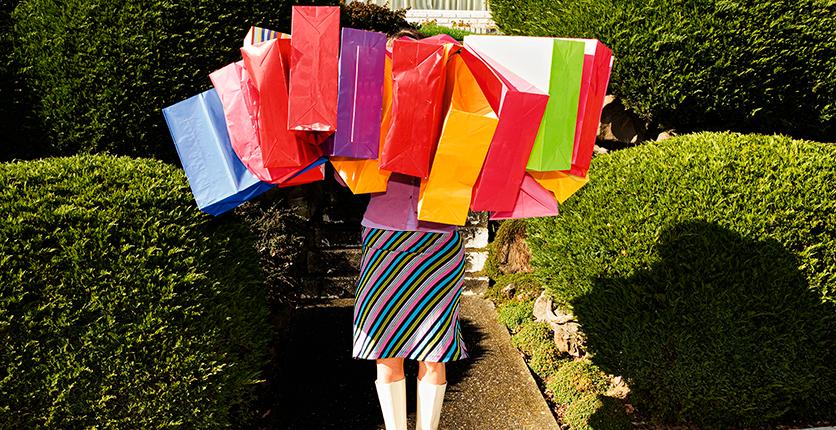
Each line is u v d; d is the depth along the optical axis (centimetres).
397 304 176
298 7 131
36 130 265
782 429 226
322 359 305
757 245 209
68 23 262
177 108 148
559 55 139
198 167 147
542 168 144
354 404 259
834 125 315
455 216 144
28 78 263
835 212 208
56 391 151
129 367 158
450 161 139
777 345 207
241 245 213
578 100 146
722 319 209
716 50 291
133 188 182
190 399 170
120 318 162
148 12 271
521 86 137
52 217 161
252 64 133
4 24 261
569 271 260
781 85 299
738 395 215
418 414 191
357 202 461
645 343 222
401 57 133
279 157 138
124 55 268
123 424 161
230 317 185
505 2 452
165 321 165
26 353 149
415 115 135
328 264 416
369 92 135
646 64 306
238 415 210
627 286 228
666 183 237
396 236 176
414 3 730
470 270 429
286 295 364
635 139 353
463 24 728
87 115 266
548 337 321
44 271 154
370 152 138
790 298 204
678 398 223
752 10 284
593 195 259
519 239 407
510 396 265
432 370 186
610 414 243
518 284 386
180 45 281
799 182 217
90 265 160
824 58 289
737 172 227
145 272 166
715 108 309
